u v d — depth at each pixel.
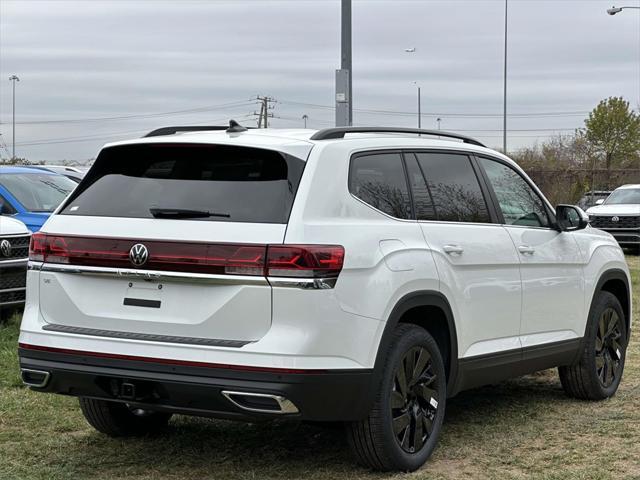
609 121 49.06
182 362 4.64
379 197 5.21
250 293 4.59
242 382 4.53
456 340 5.57
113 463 5.42
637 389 7.53
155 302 4.80
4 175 11.83
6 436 5.93
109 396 4.93
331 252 4.64
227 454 5.60
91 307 4.97
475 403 7.00
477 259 5.73
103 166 5.32
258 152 4.91
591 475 5.20
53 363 4.99
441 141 6.00
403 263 5.07
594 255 7.10
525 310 6.25
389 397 4.98
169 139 5.07
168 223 4.81
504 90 39.59
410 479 5.10
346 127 5.37
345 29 15.77
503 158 6.54
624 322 7.45
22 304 9.23
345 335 4.68
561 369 7.07
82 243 4.97
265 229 4.63
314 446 5.75
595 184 34.50
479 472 5.26
